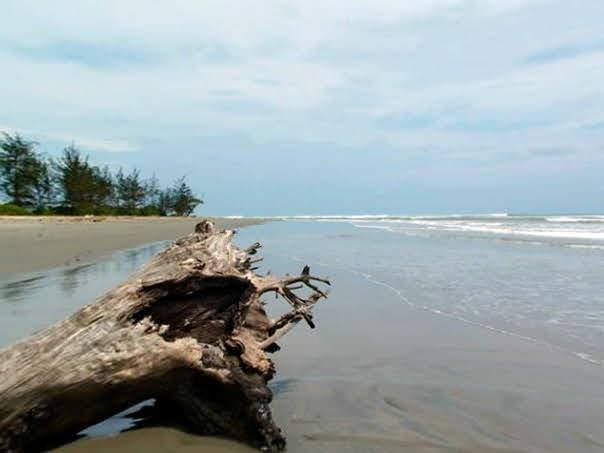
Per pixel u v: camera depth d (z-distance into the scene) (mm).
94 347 3324
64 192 52562
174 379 3691
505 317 7562
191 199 78688
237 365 3959
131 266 13500
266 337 4879
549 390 4613
